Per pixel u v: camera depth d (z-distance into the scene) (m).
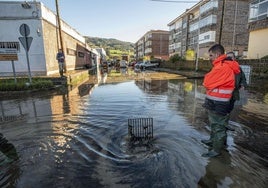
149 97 8.91
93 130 4.64
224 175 2.80
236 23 37.34
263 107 6.58
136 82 15.26
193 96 9.15
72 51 25.27
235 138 4.04
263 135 4.20
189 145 3.76
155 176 2.77
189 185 2.58
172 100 8.21
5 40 14.41
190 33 46.88
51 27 16.59
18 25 14.36
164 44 78.69
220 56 3.32
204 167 3.00
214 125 3.37
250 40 20.36
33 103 7.71
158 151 3.51
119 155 3.41
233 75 3.20
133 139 4.05
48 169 3.02
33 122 5.33
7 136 4.36
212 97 3.32
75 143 3.94
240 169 2.94
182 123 5.09
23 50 14.59
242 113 5.86
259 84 11.90
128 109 6.64
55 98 8.74
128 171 2.91
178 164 3.08
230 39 37.47
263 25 18.30
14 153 3.56
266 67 13.99
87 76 21.84
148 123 5.07
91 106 7.12
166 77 19.58
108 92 10.41
